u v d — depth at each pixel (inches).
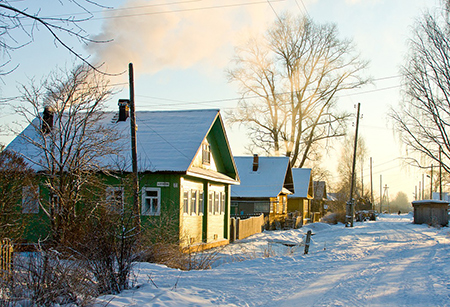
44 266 311.7
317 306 336.8
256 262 629.0
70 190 606.5
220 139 1047.6
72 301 314.5
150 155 831.1
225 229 1106.7
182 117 983.0
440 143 1005.8
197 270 527.2
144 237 534.6
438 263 617.9
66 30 262.2
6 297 279.4
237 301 348.5
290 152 1807.3
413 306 344.2
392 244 978.1
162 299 337.1
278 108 1750.7
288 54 1665.8
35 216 734.5
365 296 381.4
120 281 375.6
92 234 371.6
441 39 984.9
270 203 1603.1
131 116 652.7
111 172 773.9
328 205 2910.9
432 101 996.6
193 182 885.2
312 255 733.9
